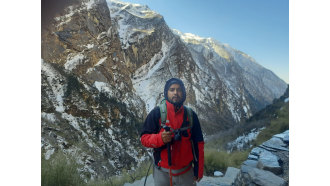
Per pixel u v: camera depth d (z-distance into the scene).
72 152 3.01
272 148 3.18
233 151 3.49
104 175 3.09
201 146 1.32
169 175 1.28
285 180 2.38
